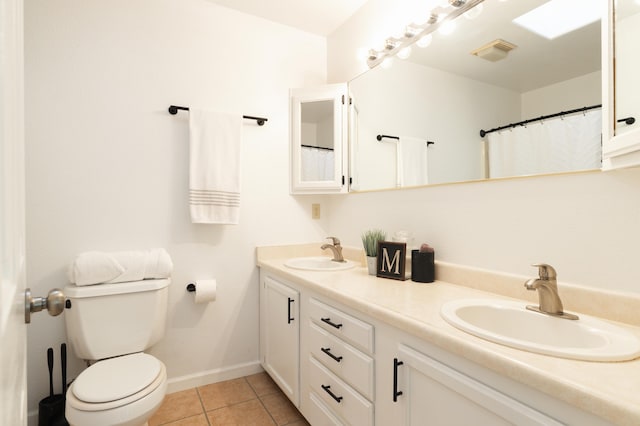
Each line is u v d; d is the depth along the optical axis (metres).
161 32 1.96
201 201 1.96
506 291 1.27
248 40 2.23
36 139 1.66
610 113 0.95
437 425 0.91
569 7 1.14
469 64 1.47
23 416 0.73
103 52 1.81
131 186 1.87
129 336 1.65
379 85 2.00
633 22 0.89
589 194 1.07
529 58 1.26
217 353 2.12
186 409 1.82
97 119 1.79
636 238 0.97
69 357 1.70
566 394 0.63
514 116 1.30
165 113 1.96
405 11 1.85
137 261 1.70
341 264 2.02
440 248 1.60
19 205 0.65
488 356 0.76
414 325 0.97
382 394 1.12
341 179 2.25
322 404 1.48
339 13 2.24
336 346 1.37
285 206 2.35
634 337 0.83
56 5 1.71
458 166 1.51
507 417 0.73
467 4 1.47
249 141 2.22
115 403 1.18
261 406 1.86
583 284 1.08
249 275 2.22
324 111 2.30
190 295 2.03
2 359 0.39
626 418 0.55
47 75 1.69
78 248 1.74
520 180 1.27
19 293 0.61
